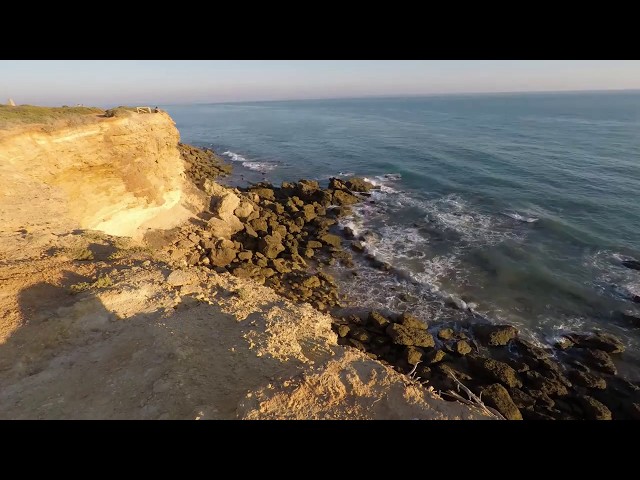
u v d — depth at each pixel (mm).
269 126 107062
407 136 74938
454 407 6168
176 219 27734
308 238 29906
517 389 15914
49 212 15617
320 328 9555
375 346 18688
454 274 24797
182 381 6824
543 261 25766
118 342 7922
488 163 49625
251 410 5852
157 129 25672
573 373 16688
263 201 36031
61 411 6156
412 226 32000
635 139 62875
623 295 21781
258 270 24297
